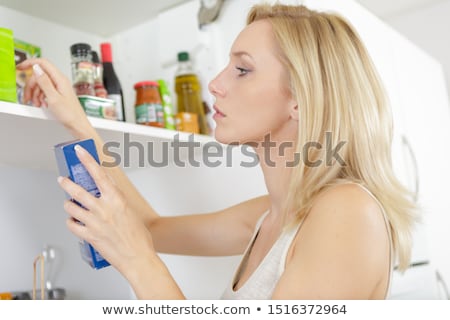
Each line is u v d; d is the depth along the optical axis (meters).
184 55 1.41
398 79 1.79
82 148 0.76
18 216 1.30
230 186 1.37
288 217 0.84
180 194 1.48
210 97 1.42
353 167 0.82
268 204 1.10
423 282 1.65
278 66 0.87
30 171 1.36
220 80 0.92
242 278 0.94
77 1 1.32
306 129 0.82
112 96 1.22
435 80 2.19
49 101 0.94
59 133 1.04
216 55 1.42
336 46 0.85
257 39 0.89
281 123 0.89
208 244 1.16
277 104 0.87
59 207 1.42
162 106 1.29
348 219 0.71
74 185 0.74
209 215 1.17
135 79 1.59
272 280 0.81
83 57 1.14
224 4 1.42
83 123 0.98
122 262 0.75
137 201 1.15
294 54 0.84
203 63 1.44
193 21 1.45
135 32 1.60
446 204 2.03
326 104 0.83
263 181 1.30
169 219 1.18
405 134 1.76
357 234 0.70
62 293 1.31
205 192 1.42
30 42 1.35
